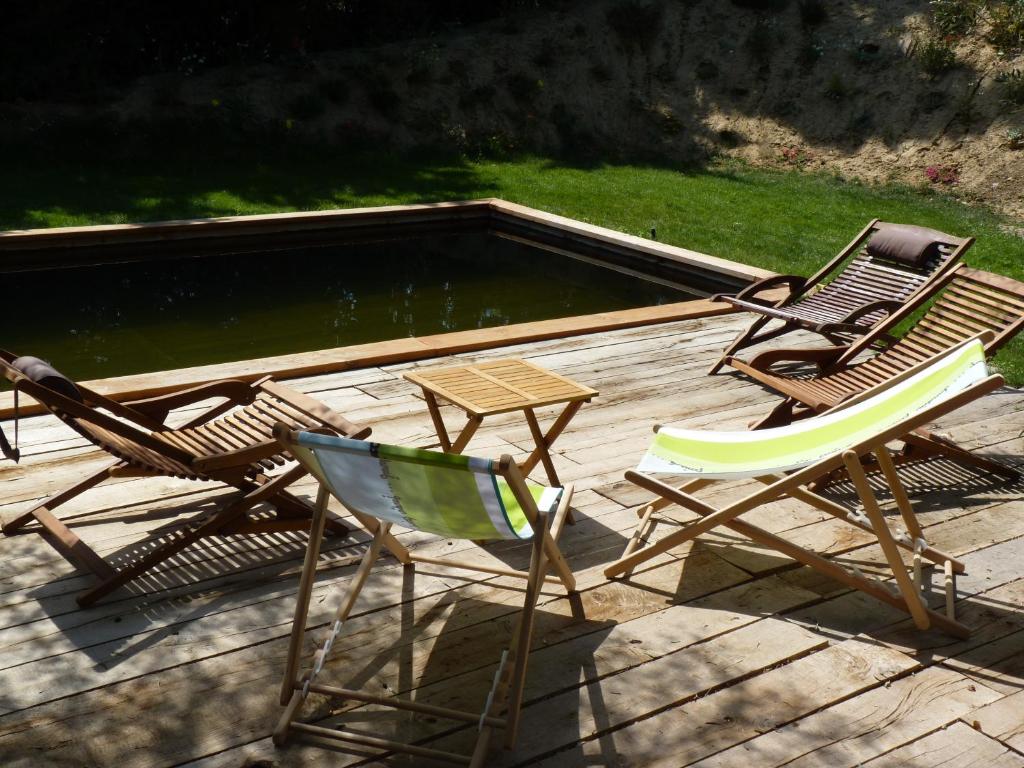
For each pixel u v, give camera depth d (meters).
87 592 3.36
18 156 12.89
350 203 12.27
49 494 4.17
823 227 11.92
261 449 3.54
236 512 3.59
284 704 2.84
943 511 4.33
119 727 2.77
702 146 16.80
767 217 12.38
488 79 17.23
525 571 3.71
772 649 3.23
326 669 3.06
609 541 3.97
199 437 3.78
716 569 3.76
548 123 16.91
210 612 3.36
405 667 3.09
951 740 2.81
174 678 3.00
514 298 9.38
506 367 4.28
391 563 3.73
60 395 3.16
